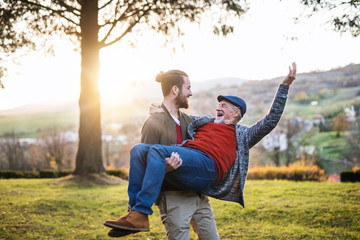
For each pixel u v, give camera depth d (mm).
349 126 63812
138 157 2570
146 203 2359
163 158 2469
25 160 44656
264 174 14680
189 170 2551
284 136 42750
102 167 12211
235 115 3047
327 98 116375
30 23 11688
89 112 12070
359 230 5492
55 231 5762
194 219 2996
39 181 11398
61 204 7492
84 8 11789
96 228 6074
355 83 124500
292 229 5699
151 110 2926
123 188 9938
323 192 8203
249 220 6434
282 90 2812
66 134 49375
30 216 6457
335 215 6184
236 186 2873
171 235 2775
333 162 51469
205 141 2781
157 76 3031
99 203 7797
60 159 42000
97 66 12141
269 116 2812
